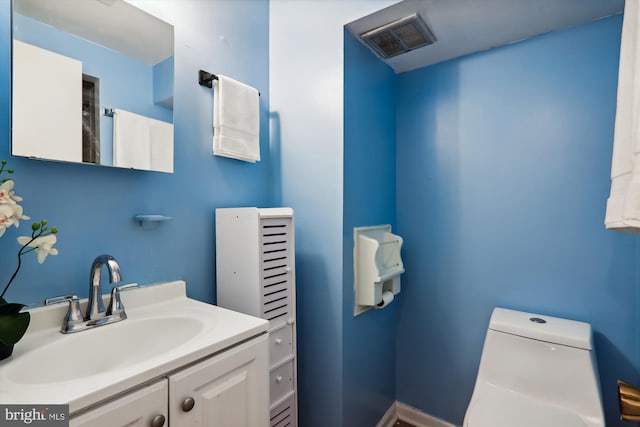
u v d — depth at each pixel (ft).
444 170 5.45
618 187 2.74
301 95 4.95
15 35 2.71
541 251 4.59
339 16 4.53
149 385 2.20
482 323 5.10
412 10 4.14
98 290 3.04
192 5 4.20
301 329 4.99
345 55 4.54
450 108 5.39
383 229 5.50
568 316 4.38
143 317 3.27
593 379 3.63
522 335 4.08
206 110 4.35
